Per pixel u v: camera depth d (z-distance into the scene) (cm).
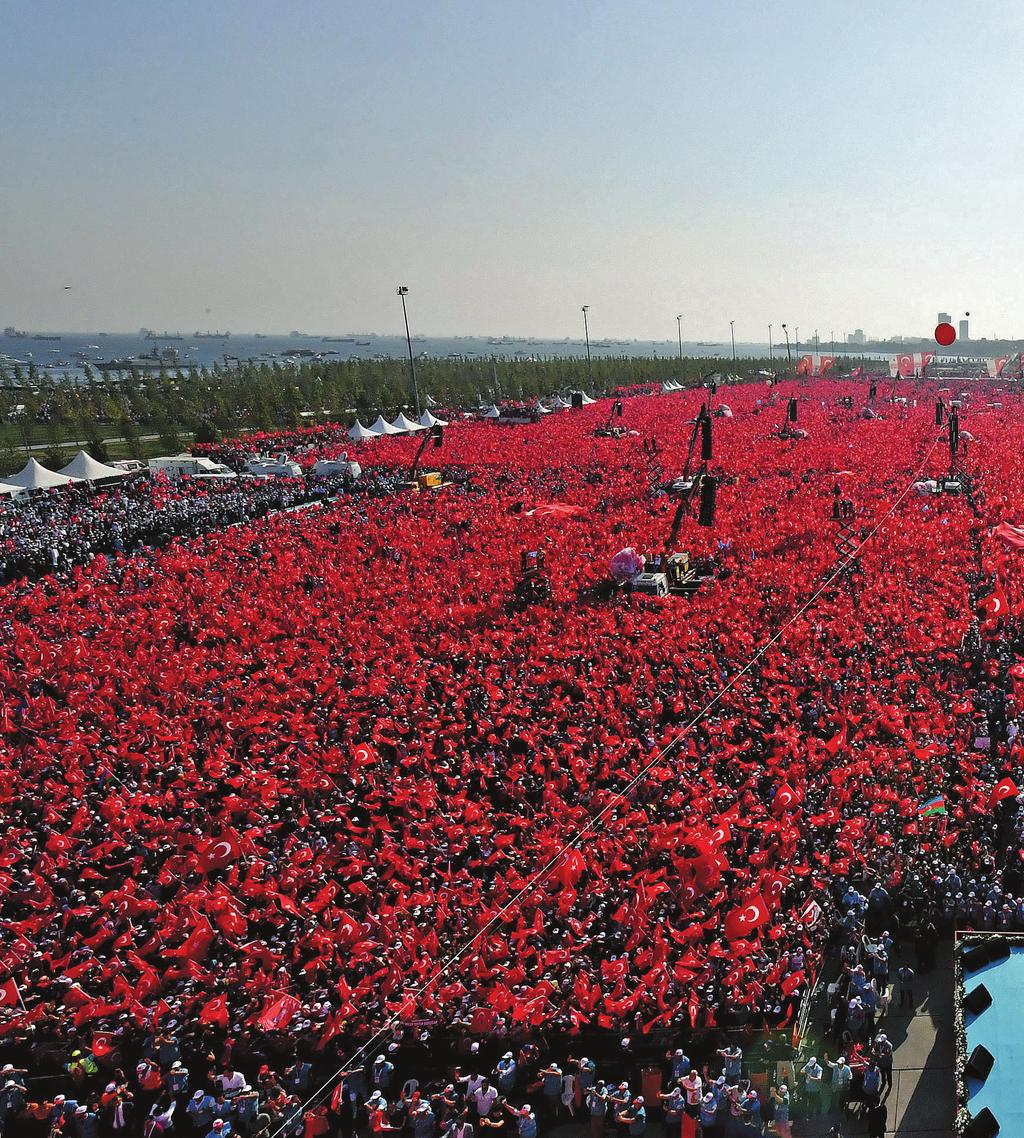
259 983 2745
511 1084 2516
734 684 4662
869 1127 2425
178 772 3956
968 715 4272
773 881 2967
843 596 5825
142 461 11950
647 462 11462
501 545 7512
